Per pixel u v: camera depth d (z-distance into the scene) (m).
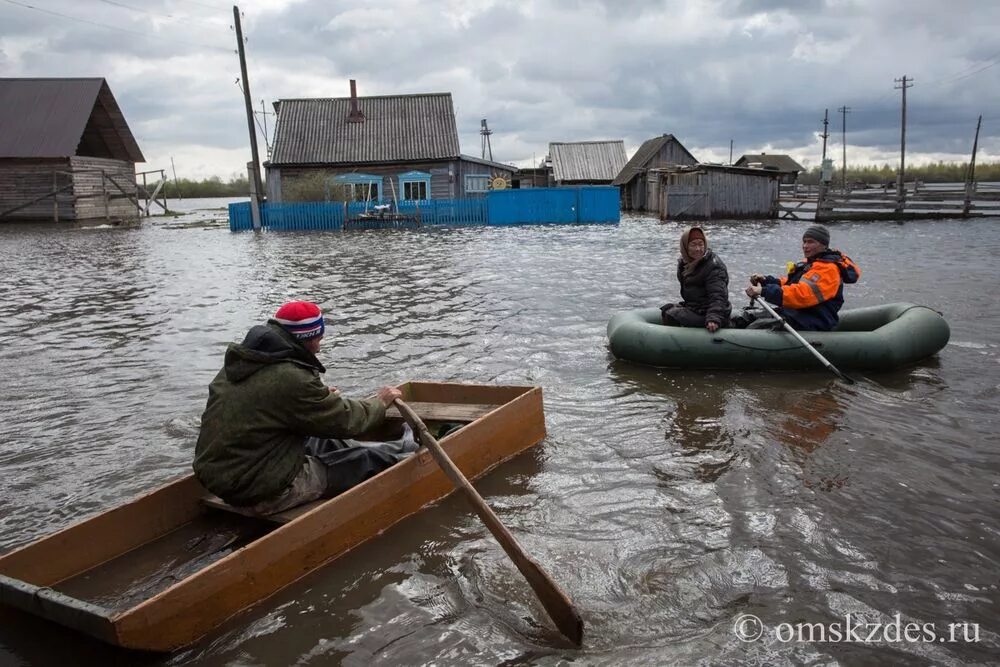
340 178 31.11
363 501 3.80
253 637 3.07
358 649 3.00
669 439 5.14
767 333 6.71
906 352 6.61
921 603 3.20
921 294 10.57
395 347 7.85
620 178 41.34
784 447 4.95
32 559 3.30
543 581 3.10
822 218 27.69
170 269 15.34
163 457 5.03
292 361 3.69
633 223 27.73
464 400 5.44
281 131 32.81
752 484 4.39
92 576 3.48
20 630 3.15
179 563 3.59
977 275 12.37
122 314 10.18
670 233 22.59
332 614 3.23
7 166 30.09
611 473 4.61
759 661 2.86
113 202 33.28
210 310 10.38
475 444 4.56
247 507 3.73
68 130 30.08
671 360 6.81
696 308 7.16
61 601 2.86
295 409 3.65
